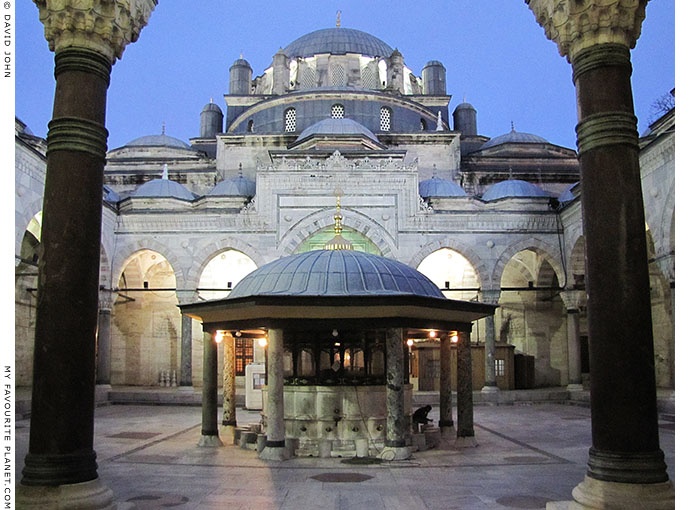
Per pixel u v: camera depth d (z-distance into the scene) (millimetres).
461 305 16672
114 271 36406
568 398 35906
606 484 8875
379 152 40469
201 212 36656
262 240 36625
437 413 30984
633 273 9305
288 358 17656
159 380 43906
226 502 11617
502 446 18641
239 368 42594
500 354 38688
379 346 17344
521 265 44531
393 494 12242
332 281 16297
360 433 16828
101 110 10164
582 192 9961
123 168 49688
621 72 9812
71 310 9422
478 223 37031
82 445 9344
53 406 9156
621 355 9141
